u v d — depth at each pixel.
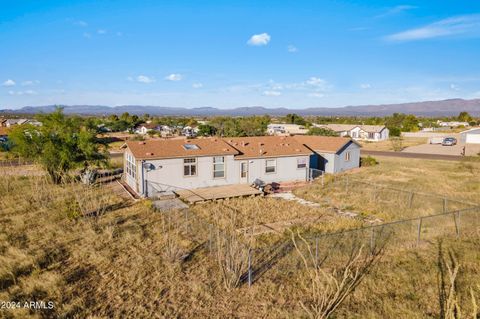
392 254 12.92
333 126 82.31
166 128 93.19
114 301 9.66
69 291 10.14
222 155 24.36
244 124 64.88
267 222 16.81
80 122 27.97
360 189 24.20
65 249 13.18
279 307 9.43
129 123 96.75
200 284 10.41
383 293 10.21
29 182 25.44
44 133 25.42
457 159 42.56
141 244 13.70
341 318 8.87
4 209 18.36
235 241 11.69
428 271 11.55
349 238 14.45
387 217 17.53
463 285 10.70
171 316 9.02
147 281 10.79
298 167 27.77
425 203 20.41
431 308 9.49
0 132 60.03
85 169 26.08
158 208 19.02
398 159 42.78
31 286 10.14
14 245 13.39
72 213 16.53
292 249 13.25
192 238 14.44
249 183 25.75
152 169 22.28
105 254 12.59
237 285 10.54
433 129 97.25
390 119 110.56
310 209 19.22
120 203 20.45
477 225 16.20
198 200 20.62
